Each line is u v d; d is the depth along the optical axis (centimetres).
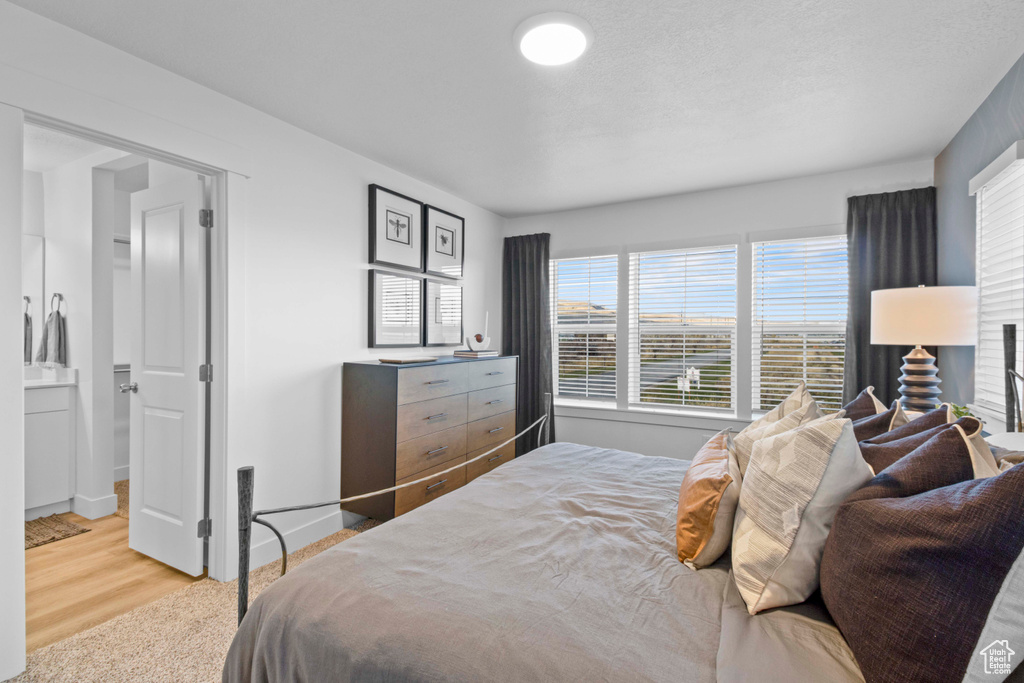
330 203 287
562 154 300
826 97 226
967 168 251
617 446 409
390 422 278
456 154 302
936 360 297
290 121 258
